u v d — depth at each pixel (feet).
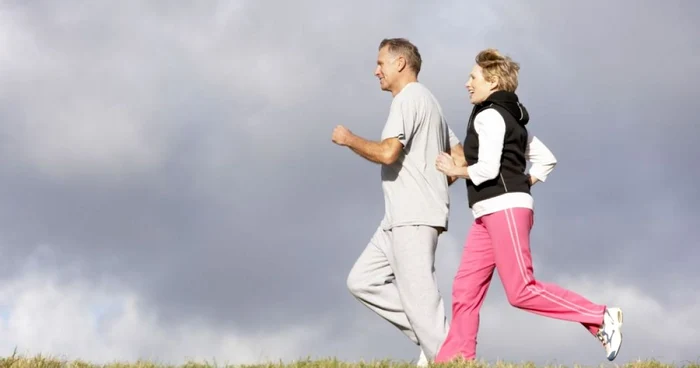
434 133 21.80
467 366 17.54
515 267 18.06
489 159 17.84
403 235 21.27
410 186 21.40
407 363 18.66
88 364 20.10
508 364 18.29
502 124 17.99
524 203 18.08
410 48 22.22
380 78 22.48
